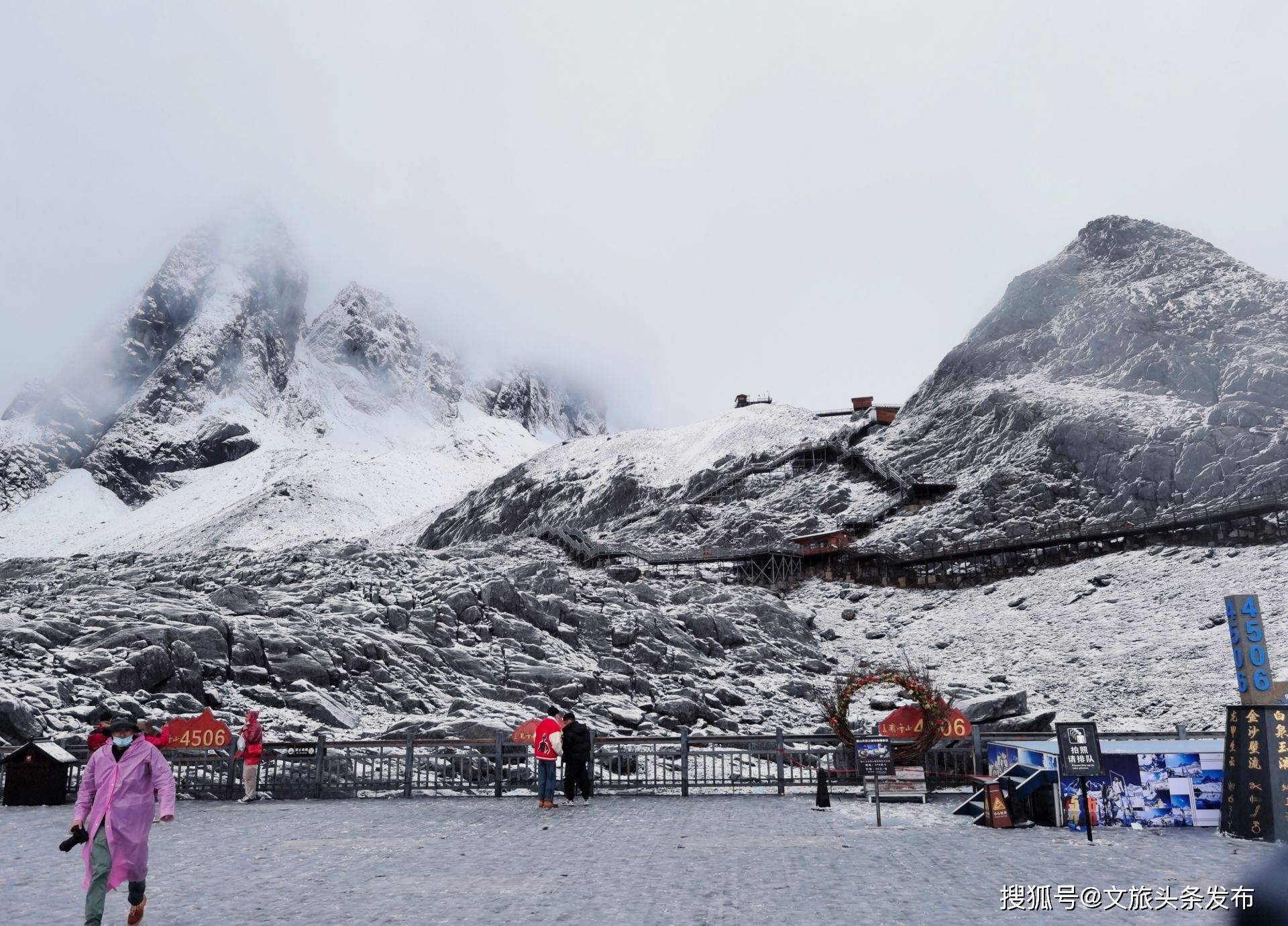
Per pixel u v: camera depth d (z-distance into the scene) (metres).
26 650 29.67
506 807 19.03
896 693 44.19
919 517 97.88
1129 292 126.94
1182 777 15.15
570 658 44.00
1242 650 13.95
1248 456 85.19
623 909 9.05
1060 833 14.61
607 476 180.88
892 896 9.61
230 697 30.61
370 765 22.23
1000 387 120.06
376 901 9.56
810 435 161.00
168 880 10.80
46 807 18.33
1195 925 8.36
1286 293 114.00
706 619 54.97
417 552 70.75
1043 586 75.44
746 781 21.45
